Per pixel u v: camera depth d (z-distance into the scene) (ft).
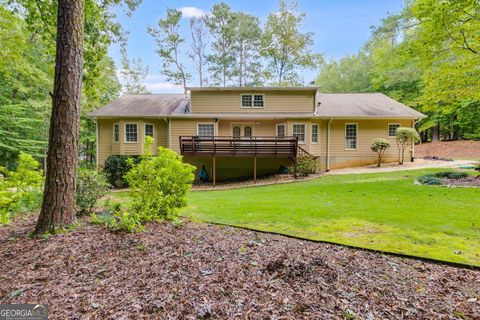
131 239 11.91
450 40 26.48
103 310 6.89
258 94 47.16
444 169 36.50
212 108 47.14
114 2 22.25
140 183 15.31
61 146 13.02
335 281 8.29
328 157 47.75
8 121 46.57
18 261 9.75
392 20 39.75
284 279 8.36
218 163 47.88
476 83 26.37
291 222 15.84
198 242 11.93
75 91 13.42
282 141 40.19
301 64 80.59
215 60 84.89
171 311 6.81
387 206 19.51
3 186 15.48
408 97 65.98
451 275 8.95
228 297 7.40
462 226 14.33
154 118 46.16
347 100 52.65
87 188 17.33
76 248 10.85
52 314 6.75
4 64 33.17
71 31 13.21
